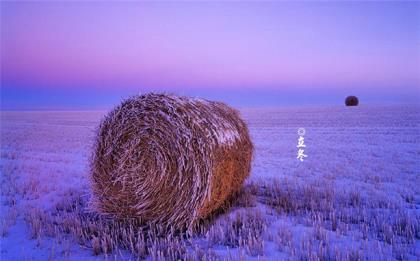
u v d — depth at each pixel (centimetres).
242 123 686
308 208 609
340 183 788
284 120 3006
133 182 531
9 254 453
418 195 674
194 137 509
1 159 1217
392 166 962
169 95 543
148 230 510
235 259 408
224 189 579
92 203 583
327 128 2150
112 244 465
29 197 719
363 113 3556
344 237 476
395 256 413
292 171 948
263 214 577
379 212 575
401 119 2597
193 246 460
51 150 1470
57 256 445
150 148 522
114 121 559
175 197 514
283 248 438
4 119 4203
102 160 564
